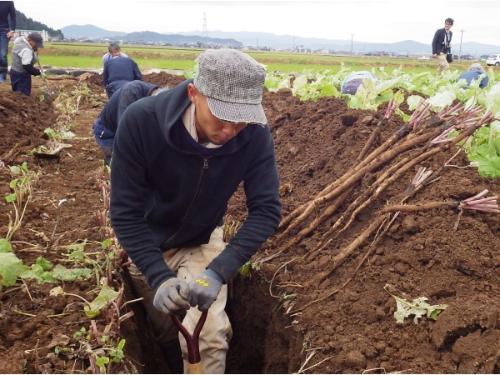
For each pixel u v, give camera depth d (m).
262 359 3.74
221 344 3.08
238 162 2.85
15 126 7.32
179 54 38.34
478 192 3.72
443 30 13.69
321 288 3.49
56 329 2.95
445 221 3.54
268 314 3.69
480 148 4.23
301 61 35.47
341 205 4.15
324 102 6.90
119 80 7.65
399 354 2.83
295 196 4.73
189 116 2.64
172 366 3.85
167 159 2.77
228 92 2.36
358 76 7.71
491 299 2.94
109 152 5.44
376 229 3.70
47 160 6.50
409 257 3.39
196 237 3.22
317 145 5.67
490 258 3.26
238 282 3.92
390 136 4.73
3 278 3.14
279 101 8.27
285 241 4.09
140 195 2.84
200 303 2.73
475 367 2.58
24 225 4.27
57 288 3.29
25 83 10.59
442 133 4.15
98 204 4.91
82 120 10.40
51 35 91.81
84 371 2.65
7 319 3.00
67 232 4.20
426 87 7.64
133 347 3.19
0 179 5.32
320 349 2.98
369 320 3.10
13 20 12.14
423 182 3.86
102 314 3.07
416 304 3.03
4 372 2.56
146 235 2.84
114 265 3.60
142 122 2.70
